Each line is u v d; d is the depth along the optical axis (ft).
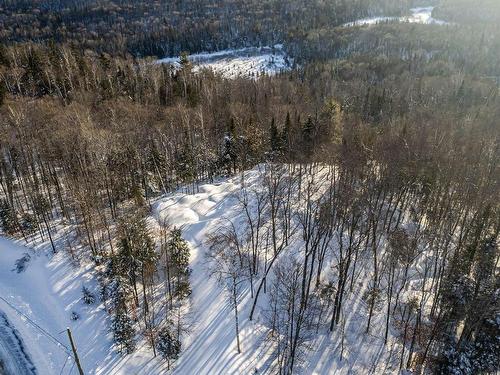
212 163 222.48
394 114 319.68
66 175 176.65
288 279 125.90
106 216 175.83
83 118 189.26
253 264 141.28
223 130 246.27
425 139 190.90
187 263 146.61
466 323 117.91
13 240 164.14
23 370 118.11
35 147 183.73
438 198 173.78
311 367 118.62
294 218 166.61
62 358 120.98
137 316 129.90
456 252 130.62
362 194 144.36
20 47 352.08
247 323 128.77
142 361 118.93
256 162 225.15
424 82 403.75
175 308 134.41
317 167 199.31
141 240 139.74
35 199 171.42
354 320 133.49
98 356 120.57
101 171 175.01
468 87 368.48
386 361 123.03
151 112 237.45
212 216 174.91
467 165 176.35
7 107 204.64
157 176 206.39
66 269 147.54
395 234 154.20
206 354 120.78
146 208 183.11
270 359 118.21
